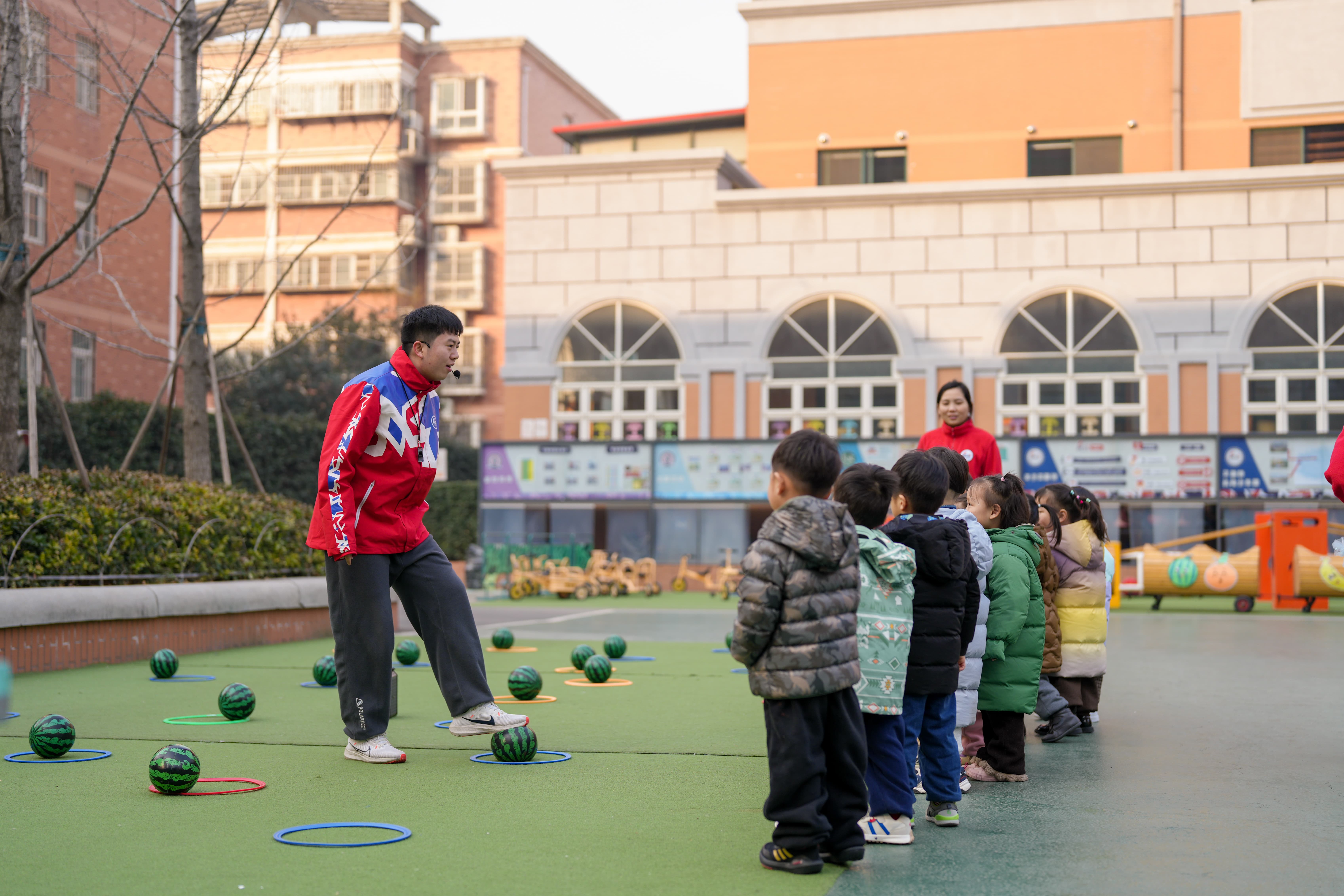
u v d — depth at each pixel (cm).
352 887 342
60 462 2294
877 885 356
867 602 406
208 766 535
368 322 3894
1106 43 2566
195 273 1308
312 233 4200
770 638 365
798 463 371
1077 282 2192
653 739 609
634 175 2348
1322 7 2448
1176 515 2025
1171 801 484
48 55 1312
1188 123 2503
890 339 2252
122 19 2219
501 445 2286
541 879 352
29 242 2366
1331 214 2120
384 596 554
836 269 2273
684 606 1883
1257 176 2134
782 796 367
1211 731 672
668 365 2323
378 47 4184
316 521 549
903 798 412
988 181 2216
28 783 491
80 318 2573
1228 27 2491
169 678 876
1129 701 792
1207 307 2153
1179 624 1481
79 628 936
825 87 2683
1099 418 2180
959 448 733
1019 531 523
